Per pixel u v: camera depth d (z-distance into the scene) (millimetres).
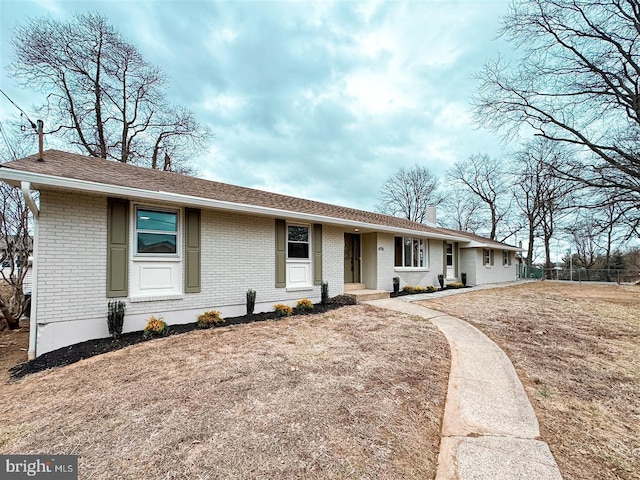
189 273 6605
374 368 4039
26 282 10070
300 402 3062
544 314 8234
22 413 2959
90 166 6293
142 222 6059
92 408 2977
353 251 12125
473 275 17344
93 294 5391
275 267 8211
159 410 2902
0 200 8109
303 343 5145
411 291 12656
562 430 2785
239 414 2820
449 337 5723
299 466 2148
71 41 13555
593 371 4258
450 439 2562
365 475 2088
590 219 10703
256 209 7156
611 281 21078
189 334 5707
